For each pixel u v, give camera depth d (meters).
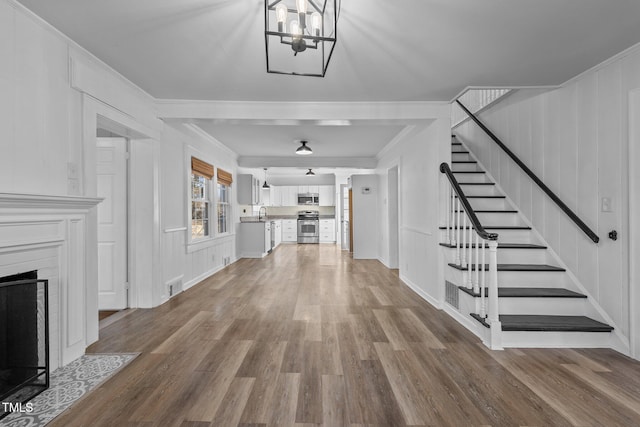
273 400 1.94
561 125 3.24
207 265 5.71
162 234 4.03
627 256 2.55
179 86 3.31
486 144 4.77
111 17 2.14
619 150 2.60
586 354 2.58
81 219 2.53
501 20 2.16
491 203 4.22
